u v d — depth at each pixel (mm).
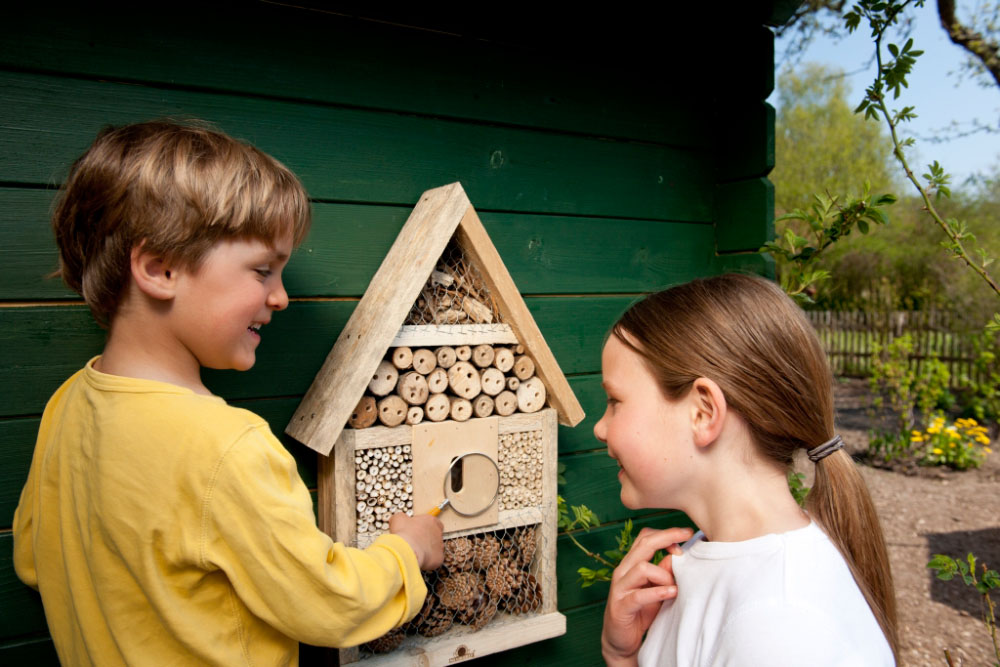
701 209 1822
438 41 1415
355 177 1334
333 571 859
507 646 1282
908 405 6082
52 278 1109
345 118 1321
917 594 3490
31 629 1115
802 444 871
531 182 1546
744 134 1765
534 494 1332
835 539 893
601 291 1664
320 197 1300
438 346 1213
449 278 1269
